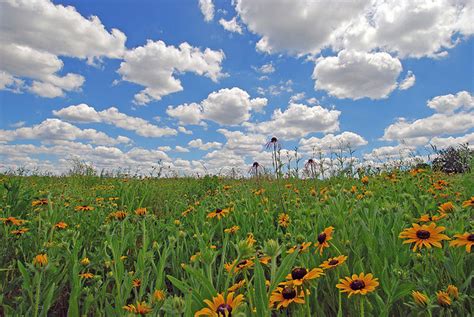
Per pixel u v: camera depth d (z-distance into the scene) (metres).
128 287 2.12
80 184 9.95
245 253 1.58
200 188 8.30
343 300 2.10
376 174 6.16
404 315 1.95
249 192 5.75
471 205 2.90
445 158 7.78
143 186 7.45
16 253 3.16
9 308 2.08
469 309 1.97
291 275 1.62
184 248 3.37
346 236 2.52
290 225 3.57
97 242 3.65
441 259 2.12
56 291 2.33
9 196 4.41
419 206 3.46
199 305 1.60
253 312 1.50
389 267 2.16
